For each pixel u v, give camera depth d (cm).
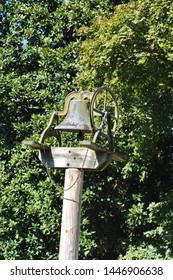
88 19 1358
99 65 1088
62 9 1388
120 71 1115
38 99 1330
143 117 1184
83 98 778
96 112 783
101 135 765
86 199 1309
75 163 765
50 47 1397
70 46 1343
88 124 759
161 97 1227
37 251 1288
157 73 1146
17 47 1387
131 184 1384
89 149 761
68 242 759
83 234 1297
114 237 1370
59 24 1384
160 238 1299
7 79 1346
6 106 1361
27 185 1302
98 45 1079
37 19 1391
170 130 1313
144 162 1322
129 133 1262
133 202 1359
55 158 776
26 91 1335
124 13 1061
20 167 1316
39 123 1298
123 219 1370
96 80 1141
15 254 1275
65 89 1329
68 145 1264
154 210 1288
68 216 761
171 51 1079
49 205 1279
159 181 1409
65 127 755
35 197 1285
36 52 1364
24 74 1377
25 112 1370
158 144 1405
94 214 1347
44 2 1434
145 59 1080
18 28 1398
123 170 1310
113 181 1356
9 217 1288
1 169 1318
